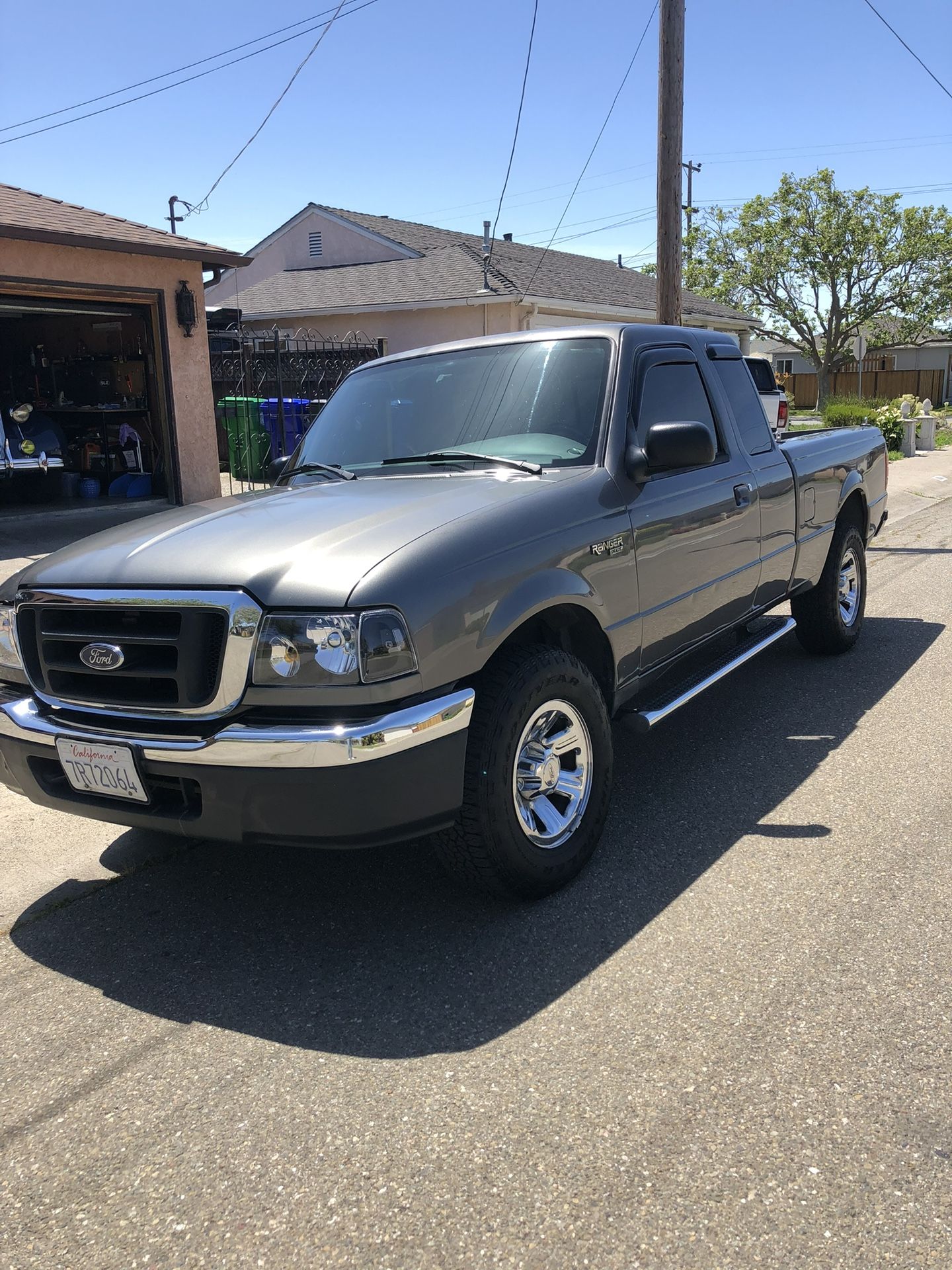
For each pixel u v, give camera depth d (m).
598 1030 2.63
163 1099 2.47
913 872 3.42
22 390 15.13
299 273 25.28
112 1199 2.15
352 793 2.71
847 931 3.05
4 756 3.28
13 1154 2.31
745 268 39.62
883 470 6.68
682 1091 2.38
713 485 4.32
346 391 4.65
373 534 3.01
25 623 3.19
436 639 2.83
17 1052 2.69
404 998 2.83
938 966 2.85
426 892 3.47
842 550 5.91
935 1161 2.13
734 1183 2.09
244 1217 2.08
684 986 2.80
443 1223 2.03
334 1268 1.94
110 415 13.91
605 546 3.52
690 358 4.54
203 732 2.81
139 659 2.92
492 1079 2.46
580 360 4.03
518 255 24.14
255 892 3.54
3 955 3.20
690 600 4.15
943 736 4.74
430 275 21.75
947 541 10.51
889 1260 1.89
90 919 3.41
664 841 3.74
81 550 3.31
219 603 2.77
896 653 6.25
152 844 4.00
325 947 3.13
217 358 17.42
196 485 12.77
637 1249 1.94
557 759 3.34
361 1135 2.30
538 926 3.17
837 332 39.25
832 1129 2.23
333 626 2.69
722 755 4.61
